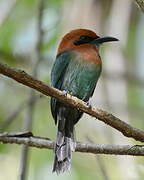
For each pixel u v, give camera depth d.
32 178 12.51
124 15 12.05
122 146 8.11
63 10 13.12
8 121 10.80
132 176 9.93
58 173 8.77
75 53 10.67
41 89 7.37
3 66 7.06
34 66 11.70
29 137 8.80
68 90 10.66
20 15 14.60
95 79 10.72
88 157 12.67
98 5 11.87
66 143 8.91
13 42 14.23
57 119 10.23
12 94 14.19
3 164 12.27
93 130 11.88
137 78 13.41
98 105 11.70
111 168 10.95
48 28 13.79
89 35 10.97
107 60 12.51
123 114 11.70
